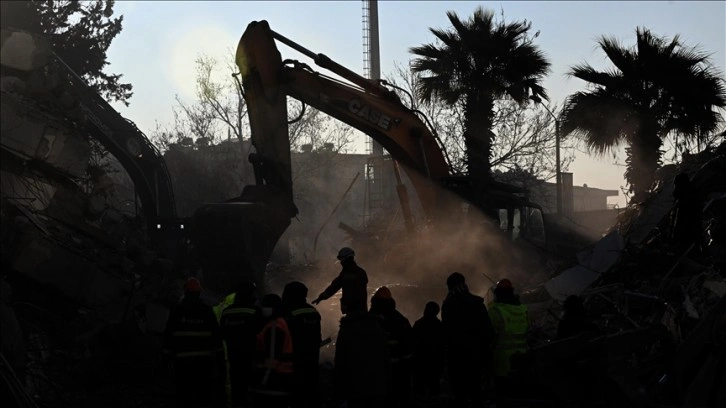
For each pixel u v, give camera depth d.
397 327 11.88
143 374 13.57
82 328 14.05
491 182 20.92
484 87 30.58
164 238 26.86
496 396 11.74
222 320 11.34
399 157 21.02
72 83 26.39
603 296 15.79
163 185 28.48
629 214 23.39
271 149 19.36
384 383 10.27
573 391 10.52
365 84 20.89
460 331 11.49
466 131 31.30
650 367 12.50
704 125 27.17
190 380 11.20
